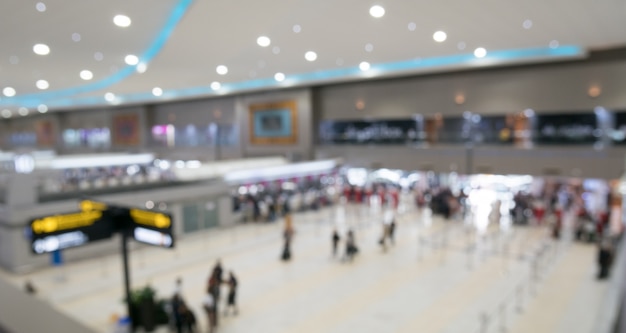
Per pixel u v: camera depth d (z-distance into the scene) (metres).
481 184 25.36
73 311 11.77
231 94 34.72
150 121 42.78
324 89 30.53
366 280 13.75
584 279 13.49
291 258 16.28
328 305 11.88
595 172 20.91
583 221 18.14
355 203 27.50
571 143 21.92
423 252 16.64
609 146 20.70
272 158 28.27
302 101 30.56
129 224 9.27
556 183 23.95
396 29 12.76
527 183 24.52
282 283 13.66
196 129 40.16
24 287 12.79
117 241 17.72
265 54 16.55
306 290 13.02
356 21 11.70
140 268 15.44
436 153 25.91
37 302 1.74
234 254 17.05
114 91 28.78
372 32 13.13
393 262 15.51
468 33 13.62
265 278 14.16
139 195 18.16
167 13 10.77
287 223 17.95
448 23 12.15
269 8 10.26
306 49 15.77
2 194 16.25
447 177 26.47
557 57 19.72
